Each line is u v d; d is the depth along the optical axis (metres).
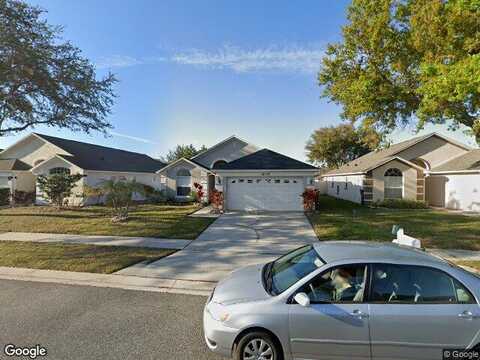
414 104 14.91
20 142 27.12
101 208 20.77
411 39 13.58
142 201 25.91
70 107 15.23
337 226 14.41
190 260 9.11
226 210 19.94
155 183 33.31
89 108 15.68
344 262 3.98
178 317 5.43
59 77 14.24
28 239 11.80
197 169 25.89
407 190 23.52
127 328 4.98
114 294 6.55
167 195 26.22
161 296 6.47
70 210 19.75
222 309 4.02
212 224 15.11
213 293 4.50
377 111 15.79
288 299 3.88
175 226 14.32
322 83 17.08
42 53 13.41
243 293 4.21
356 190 26.30
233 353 3.92
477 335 3.63
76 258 9.12
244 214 18.48
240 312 3.90
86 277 7.62
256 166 19.95
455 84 9.66
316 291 3.89
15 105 14.30
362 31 15.01
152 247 10.62
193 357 4.16
